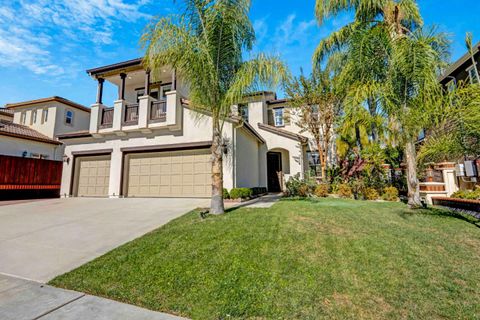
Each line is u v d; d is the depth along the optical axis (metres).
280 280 3.54
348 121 8.66
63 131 19.42
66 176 14.98
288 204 9.19
